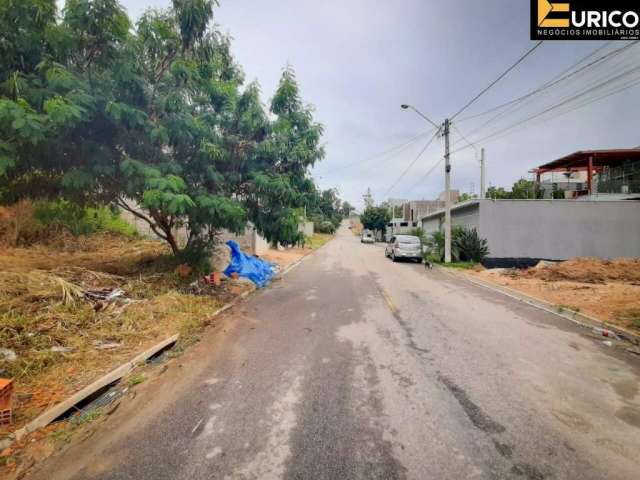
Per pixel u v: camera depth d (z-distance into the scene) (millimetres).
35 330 4219
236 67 8062
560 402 3115
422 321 5871
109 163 5422
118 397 3242
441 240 16594
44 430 2682
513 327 5543
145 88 5473
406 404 3061
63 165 5605
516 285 9445
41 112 4484
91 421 2824
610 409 3000
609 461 2312
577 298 7531
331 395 3230
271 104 7641
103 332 4582
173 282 7359
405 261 17531
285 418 2836
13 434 2541
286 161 7746
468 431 2648
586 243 14133
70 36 4539
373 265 15453
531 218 14344
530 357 4219
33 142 4027
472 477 2152
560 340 4887
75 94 4324
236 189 7797
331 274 12180
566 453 2393
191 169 6695
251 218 8133
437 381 3533
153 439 2562
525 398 3186
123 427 2729
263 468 2236
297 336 5035
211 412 2938
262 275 9602
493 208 14414
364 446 2463
